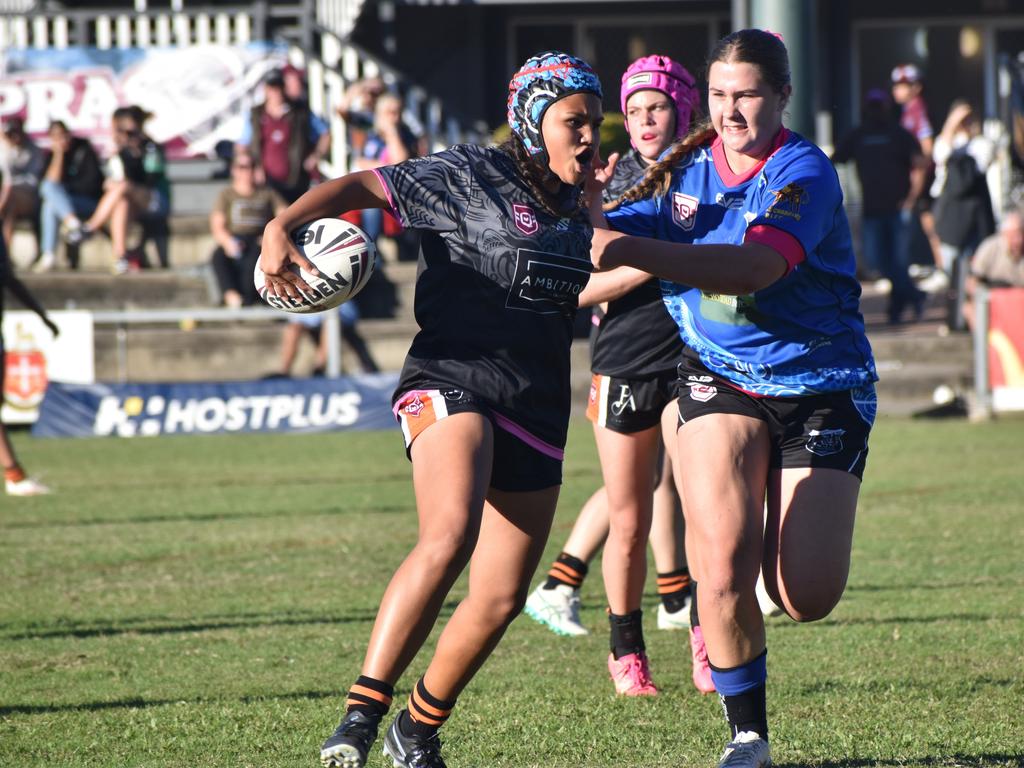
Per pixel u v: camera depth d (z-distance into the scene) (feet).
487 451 44.09
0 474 139.44
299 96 204.64
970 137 231.50
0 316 124.88
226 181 227.40
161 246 212.64
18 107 222.69
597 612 78.54
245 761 50.03
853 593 81.20
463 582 87.30
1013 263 178.29
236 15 231.71
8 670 64.54
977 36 275.59
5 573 89.04
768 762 47.34
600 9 272.10
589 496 120.57
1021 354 176.14
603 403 61.16
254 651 68.03
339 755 42.27
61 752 51.31
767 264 46.50
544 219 45.37
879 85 276.62
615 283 59.11
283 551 96.53
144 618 75.82
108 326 190.29
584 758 50.44
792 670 63.57
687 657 67.51
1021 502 114.73
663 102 63.72
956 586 82.48
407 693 61.11
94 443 165.78
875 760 49.44
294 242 46.47
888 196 202.18
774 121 50.01
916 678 61.52
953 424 173.06
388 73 233.76
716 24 273.13
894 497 118.42
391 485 129.80
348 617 75.61
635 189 53.36
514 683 62.28
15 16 228.43
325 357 187.01
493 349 45.24
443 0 254.68
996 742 51.34
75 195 208.23
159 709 57.36
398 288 203.92
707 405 50.26
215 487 129.08
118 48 223.71
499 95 273.13
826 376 49.60
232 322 195.21
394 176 44.91
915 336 192.13
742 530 47.37
